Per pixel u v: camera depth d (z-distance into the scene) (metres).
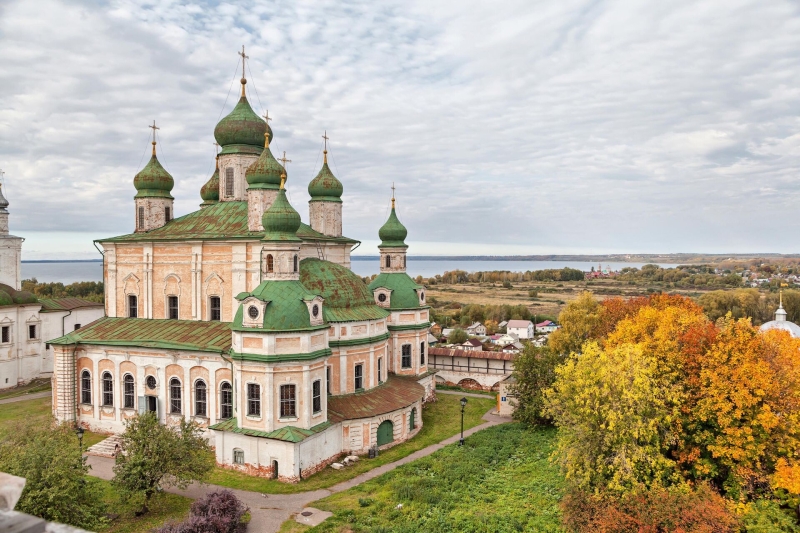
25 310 84.12
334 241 68.31
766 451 40.50
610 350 44.03
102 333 61.97
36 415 66.12
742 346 42.88
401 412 57.84
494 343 137.75
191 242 60.62
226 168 68.94
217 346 54.44
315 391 49.72
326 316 54.62
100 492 37.88
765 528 32.44
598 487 38.34
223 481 46.59
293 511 40.75
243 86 69.50
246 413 48.31
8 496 6.89
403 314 71.19
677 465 41.97
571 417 42.56
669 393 40.88
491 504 41.91
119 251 65.81
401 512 40.19
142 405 58.03
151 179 68.06
